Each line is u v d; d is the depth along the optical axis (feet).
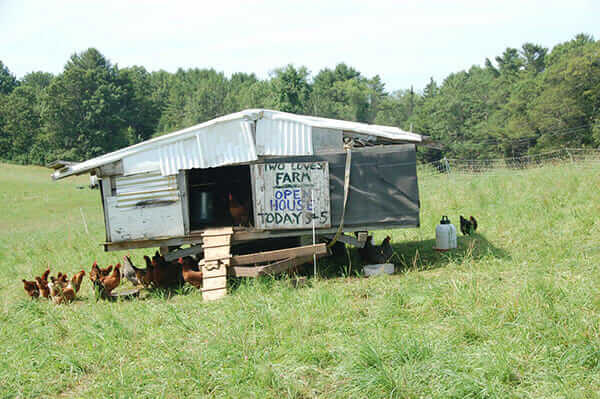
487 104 264.93
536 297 22.79
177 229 35.86
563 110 195.62
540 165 107.65
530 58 296.30
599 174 61.98
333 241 35.01
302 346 21.01
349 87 395.34
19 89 395.55
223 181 48.93
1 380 21.13
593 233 36.88
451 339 20.56
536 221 42.91
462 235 43.88
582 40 280.92
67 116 332.19
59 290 33.27
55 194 149.59
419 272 33.50
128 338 24.76
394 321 23.38
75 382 20.84
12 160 321.11
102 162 34.86
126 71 367.45
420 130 270.87
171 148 35.50
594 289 24.03
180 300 32.12
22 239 72.90
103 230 72.33
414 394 16.78
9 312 31.76
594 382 16.76
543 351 18.66
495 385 16.75
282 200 35.22
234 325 23.98
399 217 35.01
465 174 108.68
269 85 361.71
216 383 19.03
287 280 31.81
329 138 35.78
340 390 17.76
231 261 33.76
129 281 38.73
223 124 35.35
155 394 18.60
